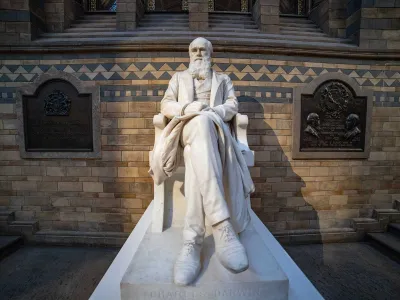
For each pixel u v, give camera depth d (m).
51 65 4.01
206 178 1.68
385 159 4.42
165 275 1.57
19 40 3.97
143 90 4.02
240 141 2.46
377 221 4.36
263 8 4.51
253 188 2.00
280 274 1.58
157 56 3.99
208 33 4.30
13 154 4.11
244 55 4.07
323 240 4.30
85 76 4.01
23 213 4.20
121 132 4.07
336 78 4.16
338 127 4.26
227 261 1.52
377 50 4.21
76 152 4.07
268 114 4.16
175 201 2.39
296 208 4.33
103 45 3.92
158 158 2.08
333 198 4.39
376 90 4.34
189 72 2.65
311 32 4.82
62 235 4.11
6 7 3.92
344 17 4.70
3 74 4.01
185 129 1.93
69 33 4.30
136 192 4.14
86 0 5.30
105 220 4.19
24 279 3.11
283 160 4.25
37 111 4.02
